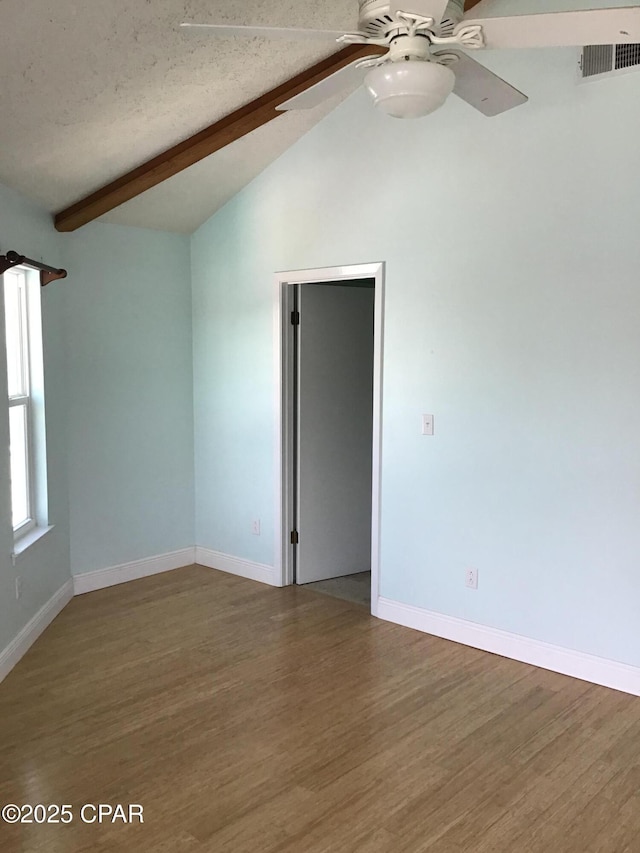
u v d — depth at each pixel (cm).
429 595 379
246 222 448
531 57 319
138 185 376
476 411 351
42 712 297
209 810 234
